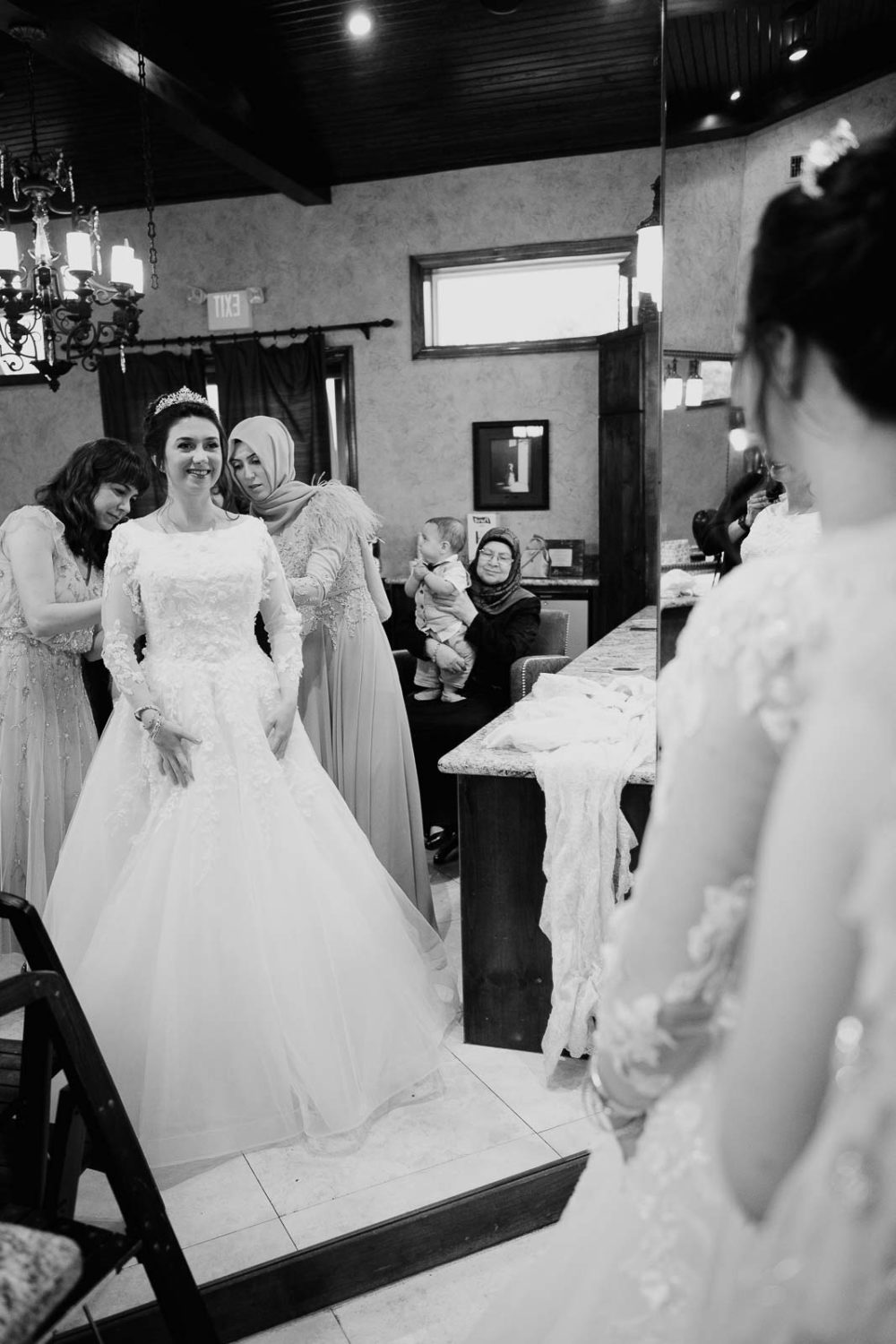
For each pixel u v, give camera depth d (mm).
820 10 1489
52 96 4797
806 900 518
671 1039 676
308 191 5711
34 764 2797
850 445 607
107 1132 1219
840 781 512
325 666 2928
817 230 575
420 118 5184
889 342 564
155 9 3996
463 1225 1813
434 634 3850
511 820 2324
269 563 2449
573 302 5938
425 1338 1628
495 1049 2438
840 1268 517
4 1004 1146
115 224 6395
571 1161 1941
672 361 1615
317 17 4148
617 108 5102
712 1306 634
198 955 2076
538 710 2545
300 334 6137
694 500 1633
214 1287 1644
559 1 4031
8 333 4086
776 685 581
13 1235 794
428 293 6098
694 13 1507
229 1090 2053
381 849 2979
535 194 5754
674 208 1585
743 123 1510
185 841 2146
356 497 2957
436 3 4035
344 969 2221
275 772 2270
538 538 5988
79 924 2285
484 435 6039
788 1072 535
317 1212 1868
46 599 2668
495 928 2383
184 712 2219
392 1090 2211
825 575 584
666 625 1694
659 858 656
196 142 4914
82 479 2760
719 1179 701
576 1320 835
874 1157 505
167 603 2252
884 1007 498
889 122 1515
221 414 6277
